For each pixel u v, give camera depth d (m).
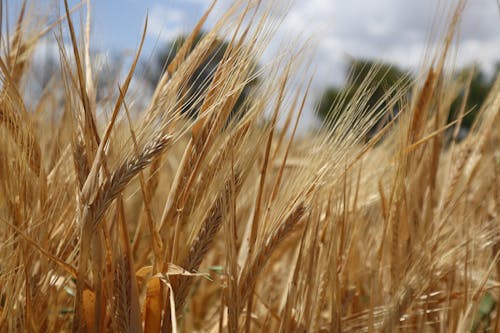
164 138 0.57
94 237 0.56
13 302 0.60
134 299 0.58
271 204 0.65
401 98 0.70
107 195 0.55
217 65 0.60
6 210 0.60
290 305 0.62
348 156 0.65
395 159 0.71
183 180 0.60
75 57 0.55
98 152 0.55
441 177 0.95
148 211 0.59
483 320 0.77
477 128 0.83
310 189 0.63
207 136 0.60
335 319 0.62
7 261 0.60
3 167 0.60
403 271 0.68
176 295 0.60
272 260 0.83
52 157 0.69
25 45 0.74
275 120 0.62
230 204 0.60
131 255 0.58
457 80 0.84
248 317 0.62
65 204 0.63
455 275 0.74
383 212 0.71
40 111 0.77
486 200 0.84
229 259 0.60
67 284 0.66
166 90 0.59
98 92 0.64
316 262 0.63
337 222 0.66
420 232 0.71
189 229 0.61
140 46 0.56
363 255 0.78
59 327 0.65
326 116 0.65
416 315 0.69
